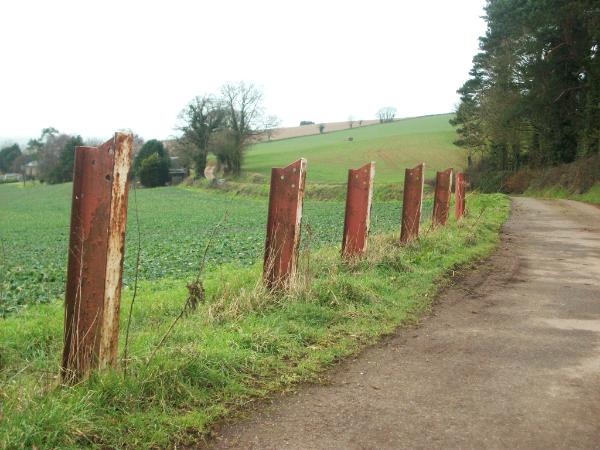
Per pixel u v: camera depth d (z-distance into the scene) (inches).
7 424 132.5
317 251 413.1
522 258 460.8
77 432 136.5
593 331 253.1
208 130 3331.7
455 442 144.5
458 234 531.5
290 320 249.8
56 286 452.8
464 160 3245.6
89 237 165.3
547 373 197.5
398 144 3850.9
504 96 2031.3
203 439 145.0
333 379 190.1
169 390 166.2
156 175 3619.6
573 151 1962.4
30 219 1881.2
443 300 310.5
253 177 3073.3
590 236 624.1
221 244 714.8
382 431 150.9
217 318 248.1
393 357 214.1
